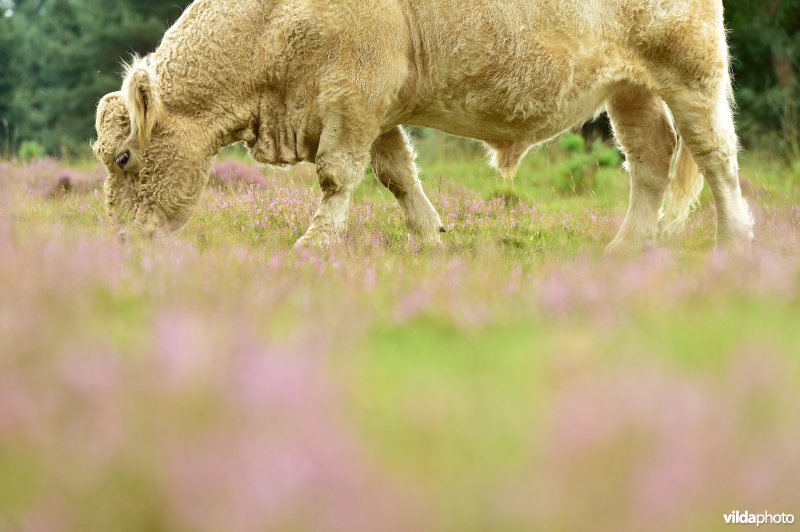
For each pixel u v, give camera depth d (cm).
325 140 2762
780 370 974
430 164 6312
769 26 7600
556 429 751
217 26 2748
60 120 13450
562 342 1232
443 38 2750
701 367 1070
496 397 947
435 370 1120
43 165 5462
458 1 2733
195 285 1759
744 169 5584
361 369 1117
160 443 782
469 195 4456
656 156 3184
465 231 3506
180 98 2750
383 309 1686
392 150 3075
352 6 2662
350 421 858
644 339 1245
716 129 2995
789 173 5538
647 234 3194
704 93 2961
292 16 2697
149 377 951
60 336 1215
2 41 14550
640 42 2875
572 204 4503
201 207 3519
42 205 3616
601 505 664
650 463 686
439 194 4153
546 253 2770
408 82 2794
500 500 674
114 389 921
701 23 2908
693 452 705
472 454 789
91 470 744
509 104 2819
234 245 2462
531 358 1148
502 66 2770
